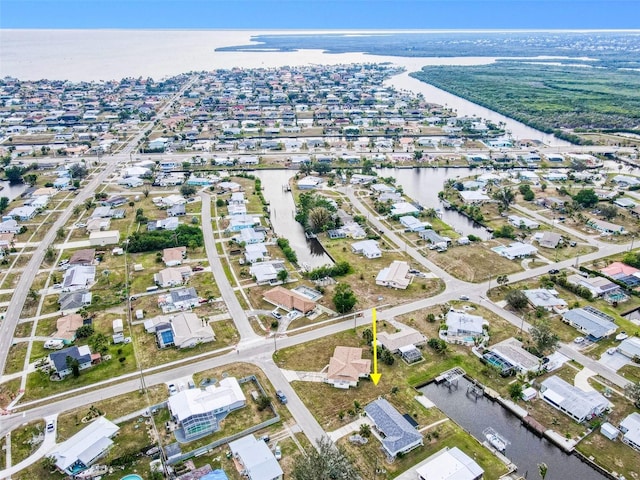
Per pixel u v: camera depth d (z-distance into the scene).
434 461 86.69
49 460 86.50
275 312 132.75
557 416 99.38
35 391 105.38
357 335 124.50
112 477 85.25
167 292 144.50
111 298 141.12
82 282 146.38
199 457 89.19
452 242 178.25
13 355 117.06
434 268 160.00
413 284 149.50
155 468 86.19
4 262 162.62
